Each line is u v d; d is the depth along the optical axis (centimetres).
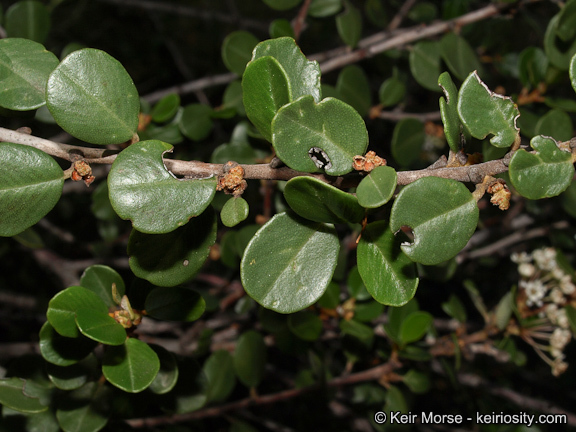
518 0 30
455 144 18
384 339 33
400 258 18
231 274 37
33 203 18
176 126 29
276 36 29
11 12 30
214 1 79
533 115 29
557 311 30
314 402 39
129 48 66
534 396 55
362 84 32
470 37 38
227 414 31
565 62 26
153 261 18
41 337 19
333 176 17
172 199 17
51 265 40
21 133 18
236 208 17
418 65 32
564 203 30
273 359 48
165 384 20
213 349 35
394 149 31
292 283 18
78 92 18
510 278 52
